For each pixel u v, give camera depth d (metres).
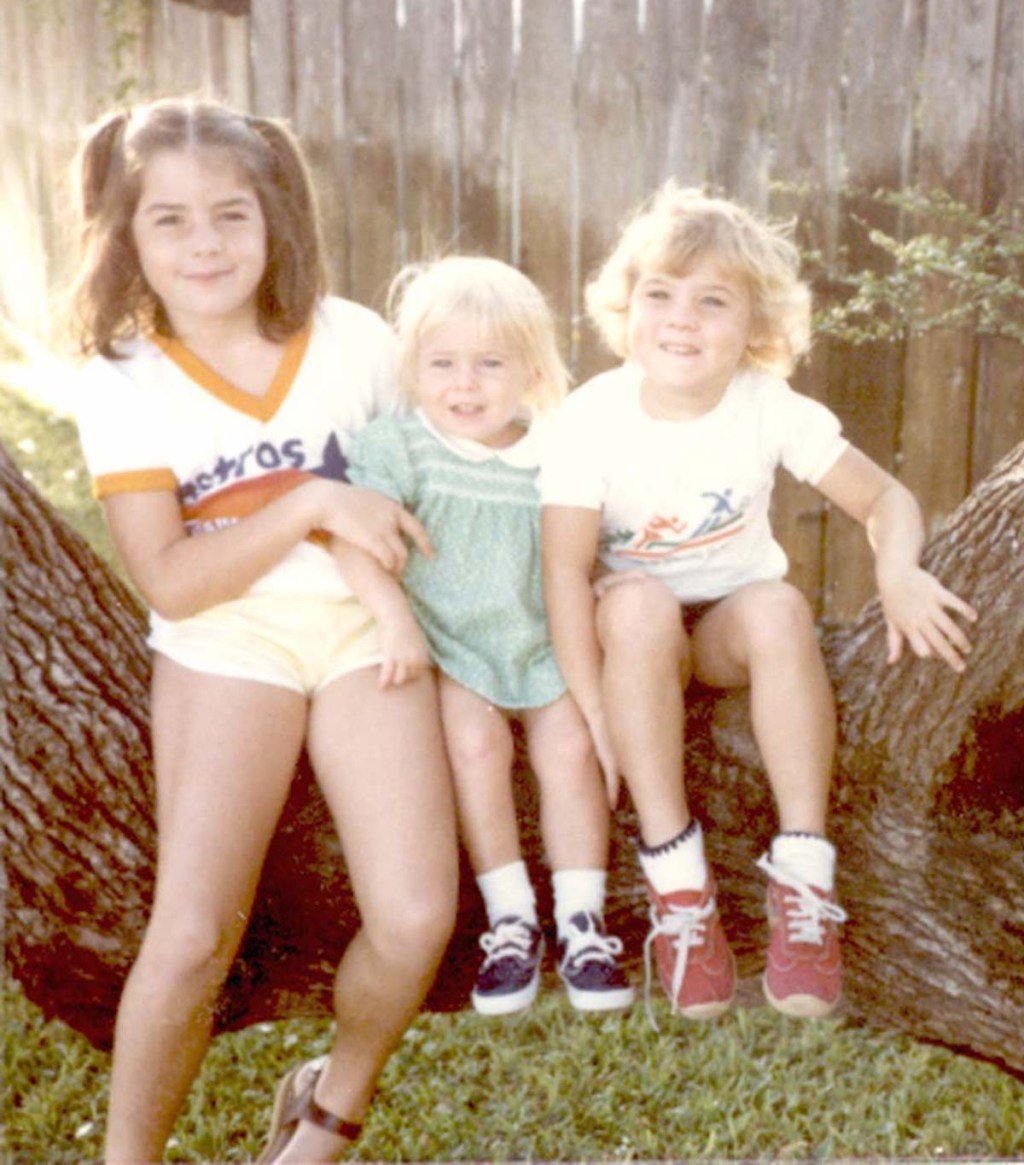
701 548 2.66
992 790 2.48
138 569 2.44
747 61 4.57
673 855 2.36
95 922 2.39
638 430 2.60
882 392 4.63
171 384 2.48
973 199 4.48
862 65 4.50
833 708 2.43
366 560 2.44
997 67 4.41
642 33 4.62
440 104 4.80
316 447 2.55
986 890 2.45
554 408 2.64
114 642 2.46
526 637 2.57
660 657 2.40
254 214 2.46
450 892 2.29
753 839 2.49
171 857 2.27
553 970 2.55
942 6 4.42
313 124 4.89
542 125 4.74
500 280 2.56
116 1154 2.23
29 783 2.34
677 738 2.41
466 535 2.57
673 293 2.53
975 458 4.61
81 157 2.54
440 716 2.49
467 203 4.84
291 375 2.54
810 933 2.32
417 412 2.60
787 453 2.66
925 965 2.48
